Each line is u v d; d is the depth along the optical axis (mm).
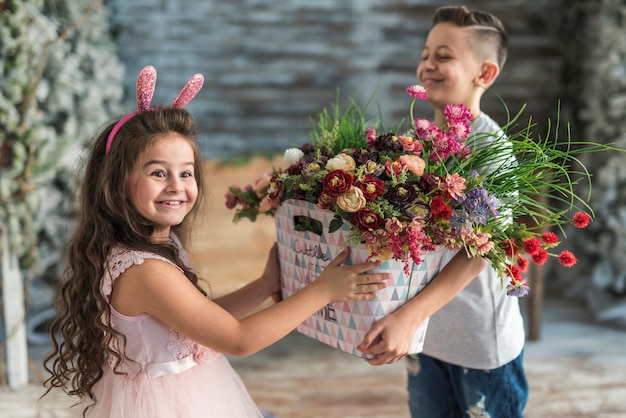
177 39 3887
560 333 3055
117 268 1157
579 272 3758
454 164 1189
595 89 3418
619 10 3238
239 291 1407
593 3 3596
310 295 1142
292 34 3963
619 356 2779
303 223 1238
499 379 1445
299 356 2848
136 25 3840
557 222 1153
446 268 1222
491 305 1411
